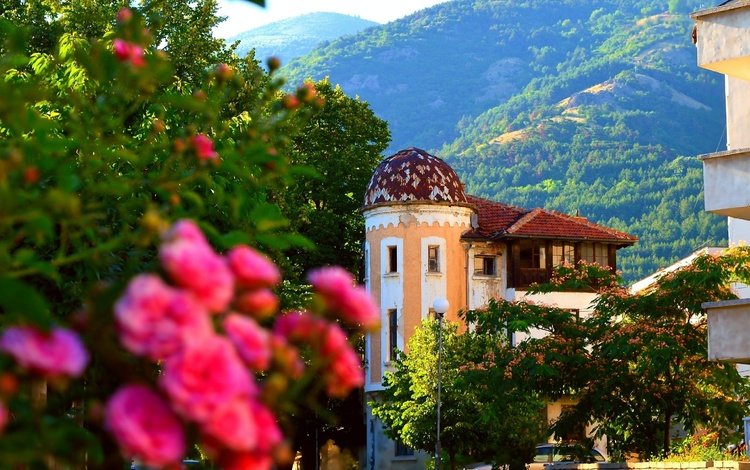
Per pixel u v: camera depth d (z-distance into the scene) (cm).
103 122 699
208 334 387
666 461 2938
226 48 4591
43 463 464
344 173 6525
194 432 394
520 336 6166
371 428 6328
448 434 4584
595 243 6638
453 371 4619
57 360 393
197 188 956
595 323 3588
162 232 475
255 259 427
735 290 3834
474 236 6494
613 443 3741
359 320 453
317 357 448
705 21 2533
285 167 723
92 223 638
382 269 6444
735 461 2589
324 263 6431
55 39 3822
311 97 750
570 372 3603
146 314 382
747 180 2444
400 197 6406
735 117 2792
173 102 703
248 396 399
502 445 4456
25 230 513
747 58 2484
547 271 6525
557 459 4684
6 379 396
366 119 6675
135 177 728
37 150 579
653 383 3431
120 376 471
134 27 662
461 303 6450
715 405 3409
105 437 518
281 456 400
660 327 3428
